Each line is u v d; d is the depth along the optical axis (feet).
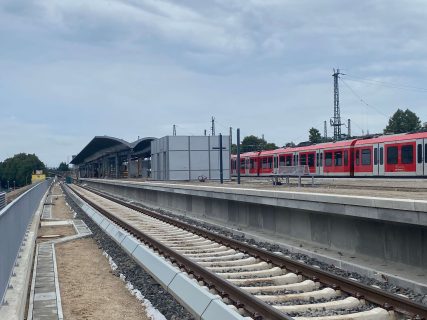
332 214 40.57
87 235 58.59
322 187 88.84
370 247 37.01
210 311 21.79
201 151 153.79
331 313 23.66
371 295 25.08
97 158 375.25
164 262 32.32
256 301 23.02
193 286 25.40
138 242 41.98
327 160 128.16
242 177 177.37
